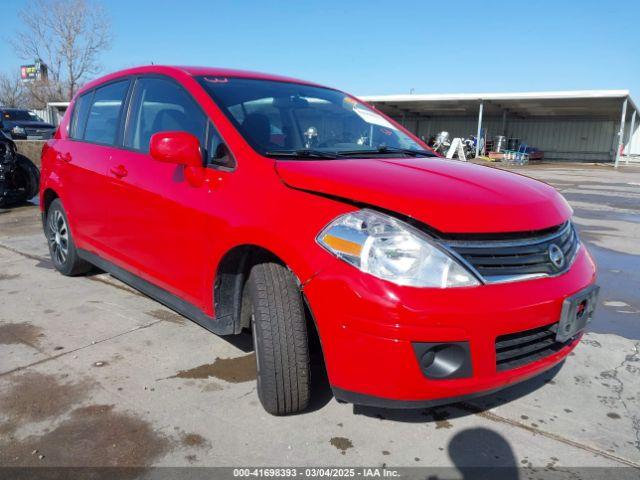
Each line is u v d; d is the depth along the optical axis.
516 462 2.39
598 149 34.28
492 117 36.84
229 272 2.87
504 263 2.24
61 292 4.49
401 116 38.50
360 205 2.29
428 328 2.07
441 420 2.70
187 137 2.84
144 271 3.52
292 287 2.54
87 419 2.64
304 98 3.58
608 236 7.45
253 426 2.61
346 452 2.43
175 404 2.79
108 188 3.76
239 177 2.76
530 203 2.47
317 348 3.22
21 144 11.88
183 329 3.74
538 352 2.44
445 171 2.77
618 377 3.20
